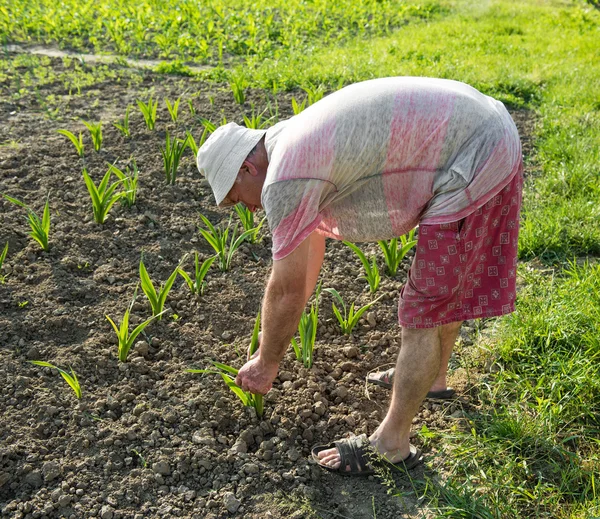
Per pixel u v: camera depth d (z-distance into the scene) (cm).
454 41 996
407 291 264
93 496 280
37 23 990
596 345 343
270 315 257
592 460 291
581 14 1232
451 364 362
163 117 634
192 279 418
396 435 287
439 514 267
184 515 276
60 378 334
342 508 281
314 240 310
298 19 1103
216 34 978
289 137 240
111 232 456
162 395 330
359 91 246
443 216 248
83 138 582
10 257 420
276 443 308
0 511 272
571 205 493
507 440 298
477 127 246
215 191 262
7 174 514
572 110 689
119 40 924
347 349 367
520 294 403
